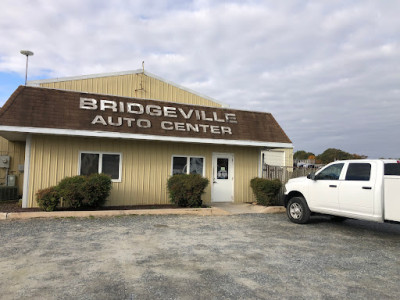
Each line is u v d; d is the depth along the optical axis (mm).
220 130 13180
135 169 12500
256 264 5750
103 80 16297
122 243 6992
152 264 5617
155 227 8773
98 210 10789
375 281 5062
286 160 26922
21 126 10047
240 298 4293
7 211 10102
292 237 8008
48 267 5367
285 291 4570
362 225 9883
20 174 14688
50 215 9688
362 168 8344
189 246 6875
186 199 11812
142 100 12820
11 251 6234
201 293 4422
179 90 17734
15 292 4359
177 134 12188
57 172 11383
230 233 8289
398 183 7383
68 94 11680
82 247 6605
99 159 12031
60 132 10516
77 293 4348
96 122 11219
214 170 14000
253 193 14398
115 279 4871
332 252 6684
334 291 4617
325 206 9109
